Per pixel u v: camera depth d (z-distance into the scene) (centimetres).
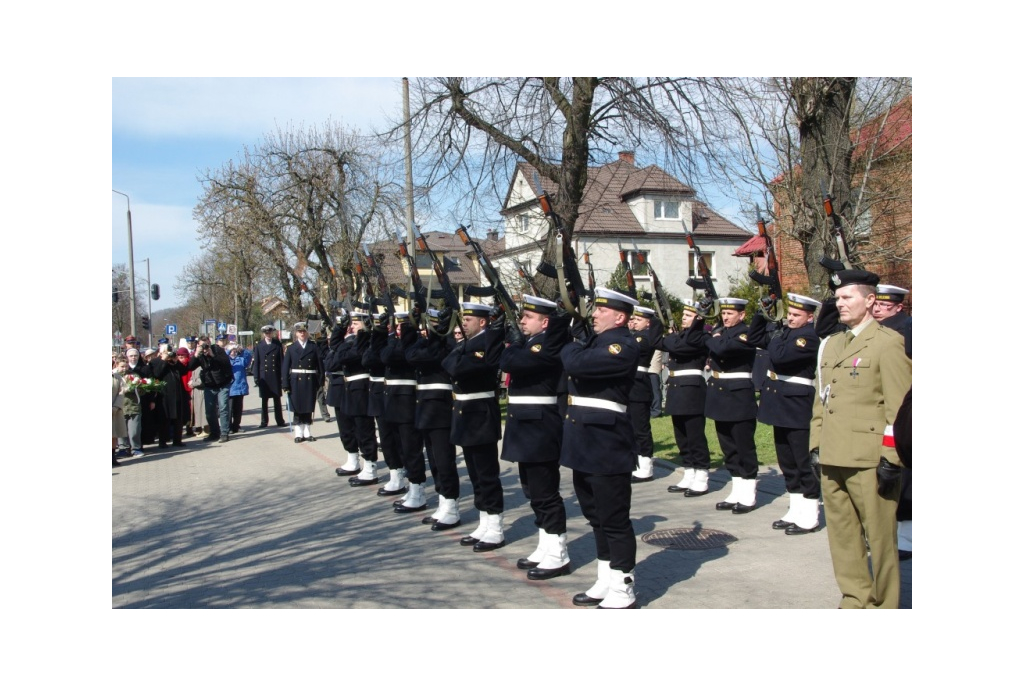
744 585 559
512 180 1242
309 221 2303
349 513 839
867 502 465
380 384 904
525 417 598
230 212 2483
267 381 1605
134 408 1284
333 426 1627
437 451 753
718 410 779
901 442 436
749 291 1814
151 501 923
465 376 666
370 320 912
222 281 4381
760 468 990
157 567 659
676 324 920
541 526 612
